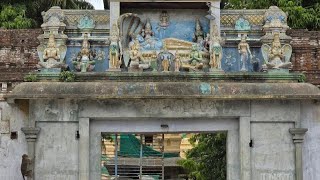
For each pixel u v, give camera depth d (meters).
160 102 20.77
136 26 22.03
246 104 20.88
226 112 20.83
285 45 21.33
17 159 20.98
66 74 20.84
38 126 20.84
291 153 20.88
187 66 21.28
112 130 21.05
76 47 21.95
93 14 22.03
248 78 21.02
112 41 21.08
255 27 22.00
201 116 20.80
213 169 25.52
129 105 20.75
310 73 22.77
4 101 21.19
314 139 21.23
